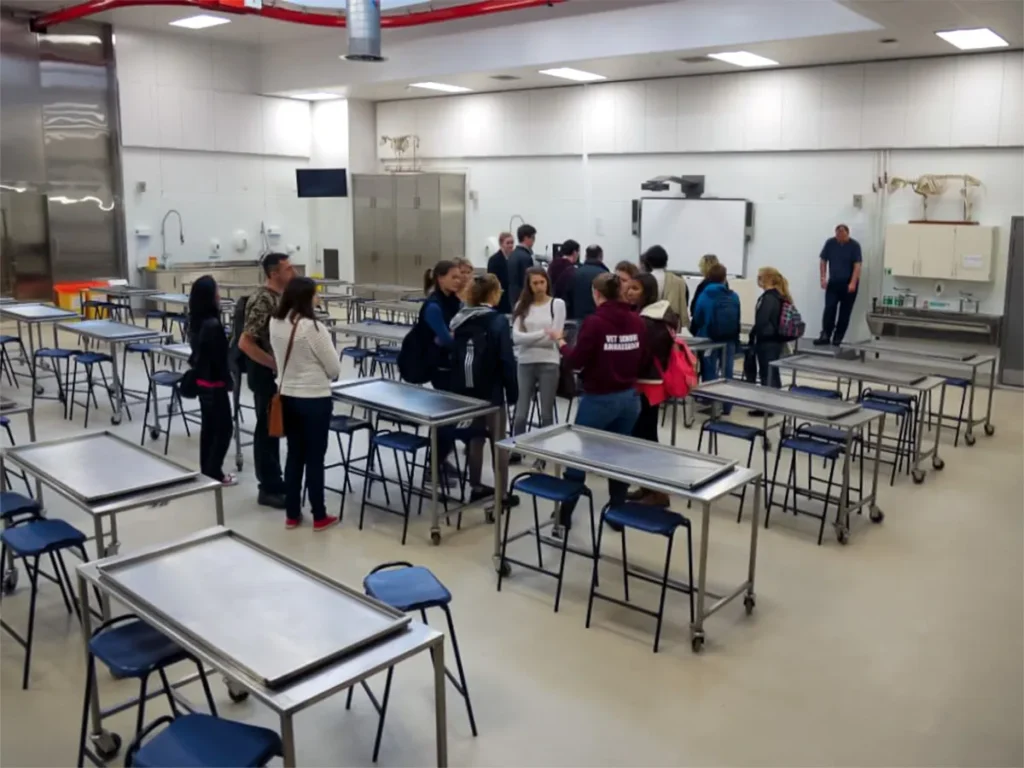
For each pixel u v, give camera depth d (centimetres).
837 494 521
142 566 251
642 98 1062
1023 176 824
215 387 478
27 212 1098
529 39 969
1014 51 809
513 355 468
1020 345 832
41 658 323
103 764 253
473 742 278
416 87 1178
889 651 340
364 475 473
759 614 369
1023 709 301
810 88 934
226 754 196
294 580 243
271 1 857
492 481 525
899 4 636
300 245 1397
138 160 1177
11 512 333
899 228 880
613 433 394
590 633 350
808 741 281
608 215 1122
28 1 1001
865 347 668
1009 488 540
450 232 1258
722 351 698
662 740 280
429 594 268
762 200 987
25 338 1021
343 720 289
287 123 1337
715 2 824
